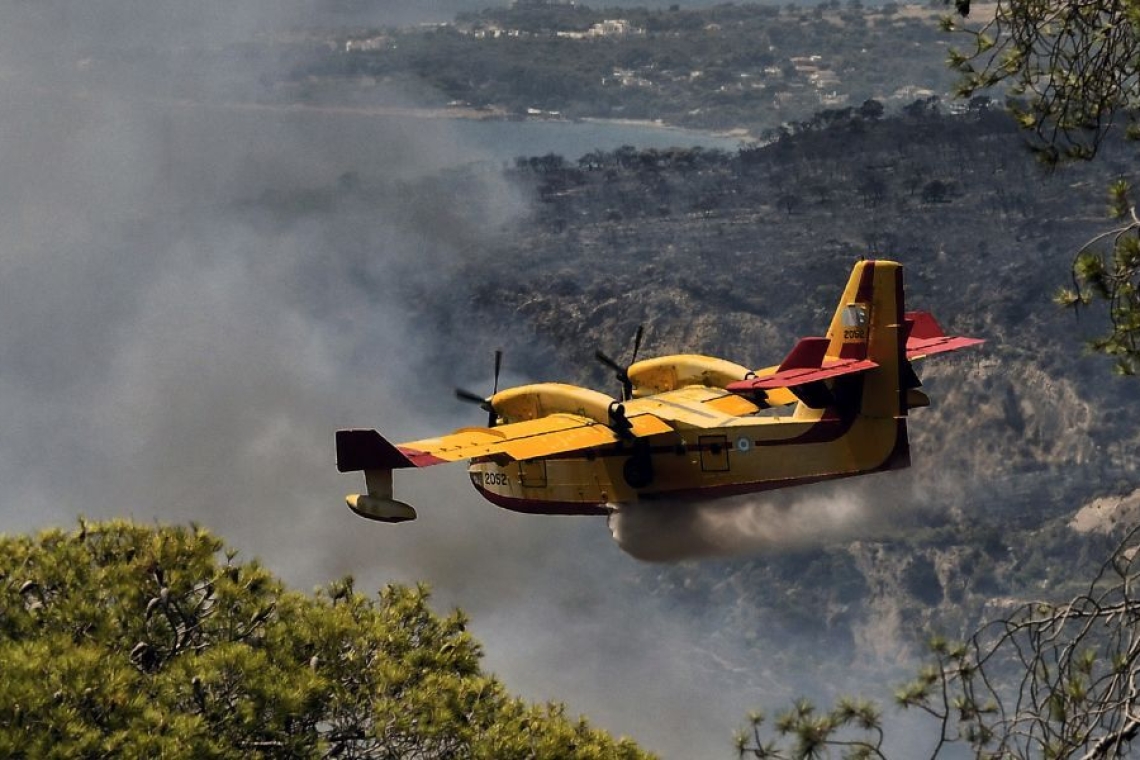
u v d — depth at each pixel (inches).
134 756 2135.8
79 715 2187.5
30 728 2134.6
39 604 2529.5
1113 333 1758.1
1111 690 1376.7
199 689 2300.7
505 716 2490.2
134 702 2234.3
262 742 2327.8
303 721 2388.0
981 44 2017.7
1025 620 1471.5
